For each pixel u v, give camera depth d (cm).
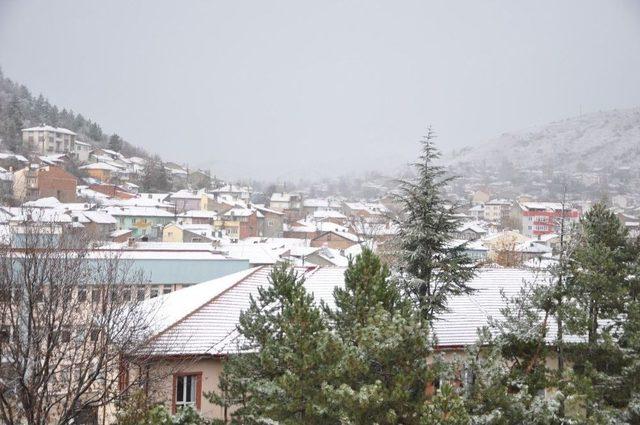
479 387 1603
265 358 1662
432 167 2583
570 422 1644
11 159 14025
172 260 5053
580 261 2061
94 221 8781
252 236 12531
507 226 14975
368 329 1544
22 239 3005
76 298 2306
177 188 18250
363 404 1392
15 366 1880
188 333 2400
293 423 1496
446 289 2517
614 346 1892
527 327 1972
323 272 2988
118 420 1778
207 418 1981
